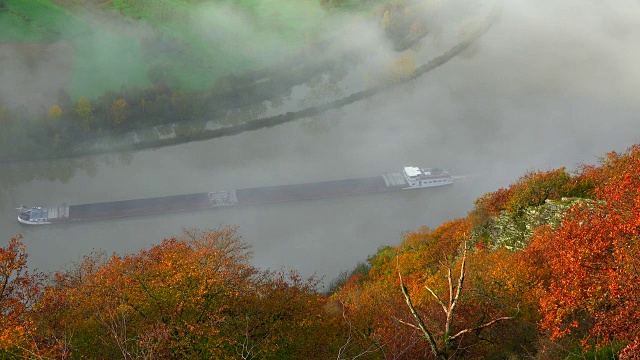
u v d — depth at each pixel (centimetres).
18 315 3978
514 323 3916
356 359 3950
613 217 3127
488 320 4003
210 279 4228
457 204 17775
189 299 4112
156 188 18975
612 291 2836
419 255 7544
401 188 18112
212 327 3853
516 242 5691
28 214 17275
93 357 3831
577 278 3084
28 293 4284
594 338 3161
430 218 17112
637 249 2872
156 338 3719
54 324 4047
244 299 4397
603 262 3077
